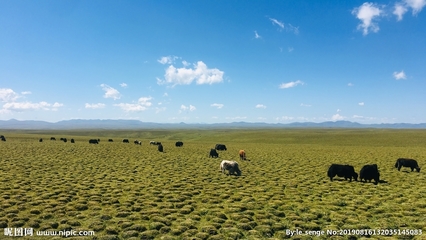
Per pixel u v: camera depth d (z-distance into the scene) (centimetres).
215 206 1830
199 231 1394
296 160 4369
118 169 3269
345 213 1691
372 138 11056
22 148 5425
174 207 1811
